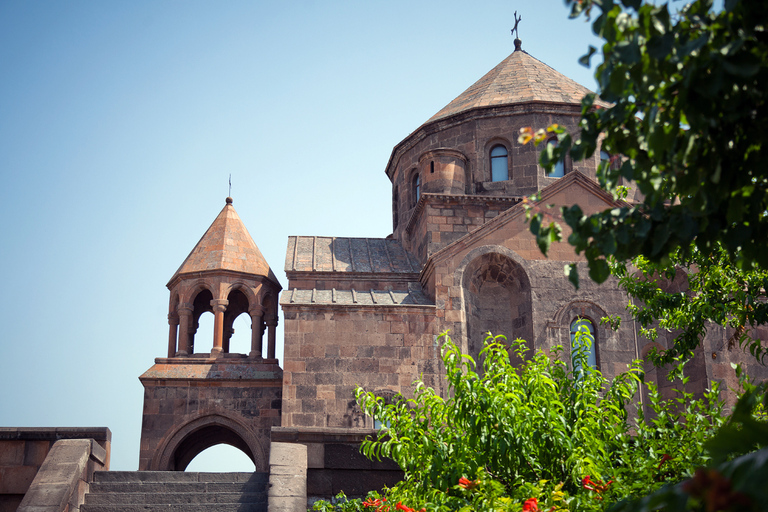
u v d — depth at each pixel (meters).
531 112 29.88
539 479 9.91
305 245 30.44
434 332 24.33
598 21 5.29
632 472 9.52
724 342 24.91
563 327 24.72
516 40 36.19
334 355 23.88
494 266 25.69
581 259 25.34
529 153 29.47
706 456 8.73
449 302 24.66
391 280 28.22
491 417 9.94
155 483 14.95
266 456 27.59
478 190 29.66
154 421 27.56
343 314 24.30
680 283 24.67
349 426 23.25
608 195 25.61
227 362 28.83
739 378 10.79
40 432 15.41
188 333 29.84
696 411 11.38
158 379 27.92
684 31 5.14
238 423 27.94
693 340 14.52
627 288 15.68
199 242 31.58
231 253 30.72
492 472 10.48
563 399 11.21
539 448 10.09
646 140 5.59
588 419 10.48
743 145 5.47
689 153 5.44
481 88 32.78
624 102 5.66
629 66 5.25
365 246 30.83
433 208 27.73
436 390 23.72
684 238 5.56
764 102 5.30
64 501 12.60
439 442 10.48
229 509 13.91
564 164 29.66
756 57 4.78
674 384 25.66
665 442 10.20
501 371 10.84
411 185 32.09
